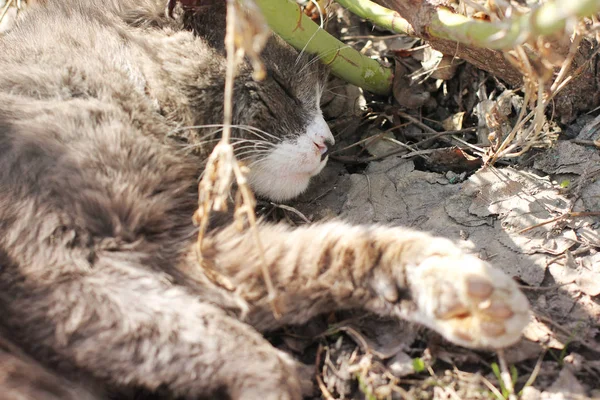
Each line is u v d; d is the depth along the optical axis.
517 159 0.53
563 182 0.50
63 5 0.51
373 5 0.52
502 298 0.40
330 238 0.43
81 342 0.41
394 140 0.56
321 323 0.45
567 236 0.48
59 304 0.41
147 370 0.41
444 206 0.51
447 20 0.46
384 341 0.44
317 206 0.54
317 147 0.51
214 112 0.49
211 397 0.41
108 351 0.41
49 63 0.48
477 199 0.51
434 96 0.59
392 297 0.42
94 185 0.44
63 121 0.45
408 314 0.42
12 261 0.42
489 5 0.46
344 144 0.58
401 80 0.58
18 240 0.42
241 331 0.41
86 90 0.47
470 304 0.40
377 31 0.62
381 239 0.43
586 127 0.52
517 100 0.54
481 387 0.42
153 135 0.48
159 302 0.41
